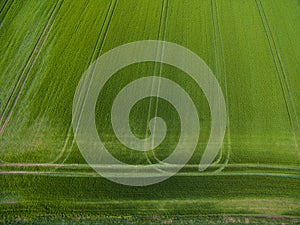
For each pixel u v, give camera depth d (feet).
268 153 51.83
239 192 47.32
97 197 45.37
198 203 45.78
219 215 44.93
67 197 45.03
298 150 52.65
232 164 50.19
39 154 48.65
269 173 49.73
